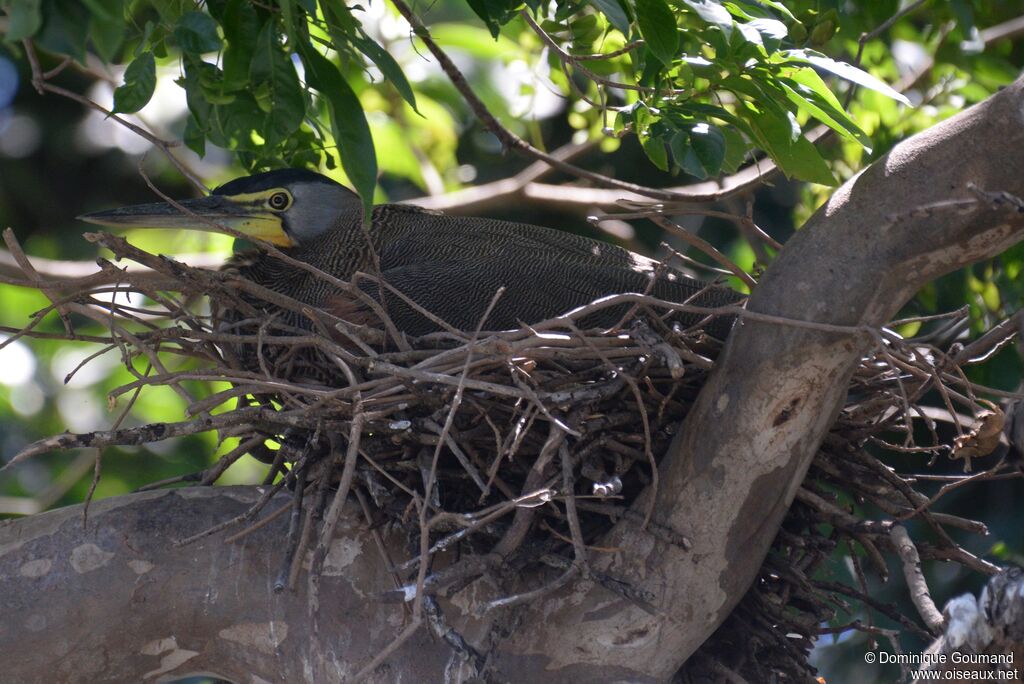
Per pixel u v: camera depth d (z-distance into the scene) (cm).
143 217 925
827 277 631
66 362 1440
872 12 1029
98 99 1577
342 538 701
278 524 712
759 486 656
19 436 1435
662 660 677
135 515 717
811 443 654
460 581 656
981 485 1139
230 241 1355
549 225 1481
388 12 1217
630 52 824
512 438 640
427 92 1309
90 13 620
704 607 671
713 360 725
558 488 667
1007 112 599
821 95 754
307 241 937
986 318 1001
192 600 705
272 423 674
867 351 646
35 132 1584
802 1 873
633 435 687
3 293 1430
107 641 706
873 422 722
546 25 843
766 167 1241
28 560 709
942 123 625
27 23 591
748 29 689
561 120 1491
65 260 1588
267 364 752
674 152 730
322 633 695
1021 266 985
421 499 639
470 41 1295
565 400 643
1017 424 753
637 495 711
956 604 666
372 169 704
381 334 732
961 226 608
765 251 1032
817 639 792
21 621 700
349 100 708
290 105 702
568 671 675
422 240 908
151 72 707
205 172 1477
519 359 658
